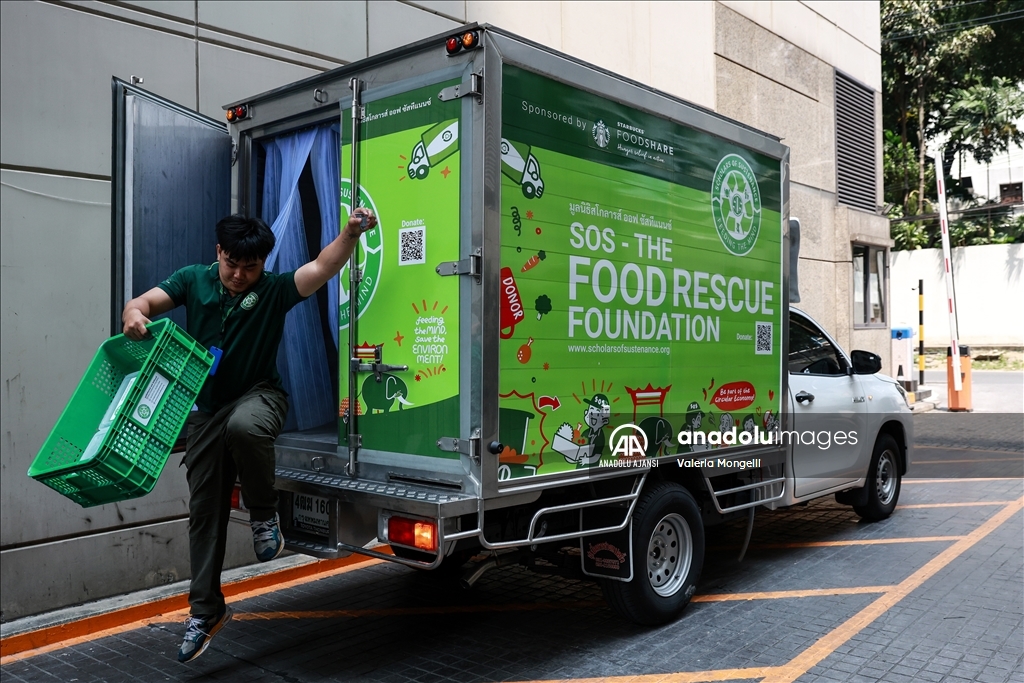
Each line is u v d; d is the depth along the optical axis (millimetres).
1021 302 26766
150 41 5645
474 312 3664
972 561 6000
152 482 3471
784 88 12633
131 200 4414
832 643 4422
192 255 4820
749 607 5070
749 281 5430
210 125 4949
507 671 4137
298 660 4336
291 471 4402
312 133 4742
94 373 3771
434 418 3816
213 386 4004
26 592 4945
